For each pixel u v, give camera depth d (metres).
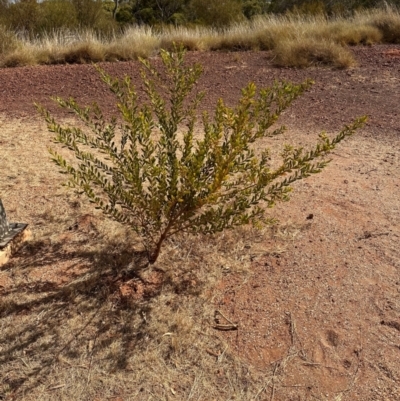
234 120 2.31
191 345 2.22
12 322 2.33
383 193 3.58
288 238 2.97
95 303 2.45
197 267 2.71
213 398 1.99
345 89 6.98
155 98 2.64
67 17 13.68
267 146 4.67
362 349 2.19
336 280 2.60
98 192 3.49
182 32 10.85
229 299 2.49
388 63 8.13
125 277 2.62
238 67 8.38
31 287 2.55
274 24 10.57
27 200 3.36
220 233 2.97
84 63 9.14
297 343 2.23
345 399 1.98
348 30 10.02
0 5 13.64
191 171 2.29
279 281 2.61
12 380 2.05
